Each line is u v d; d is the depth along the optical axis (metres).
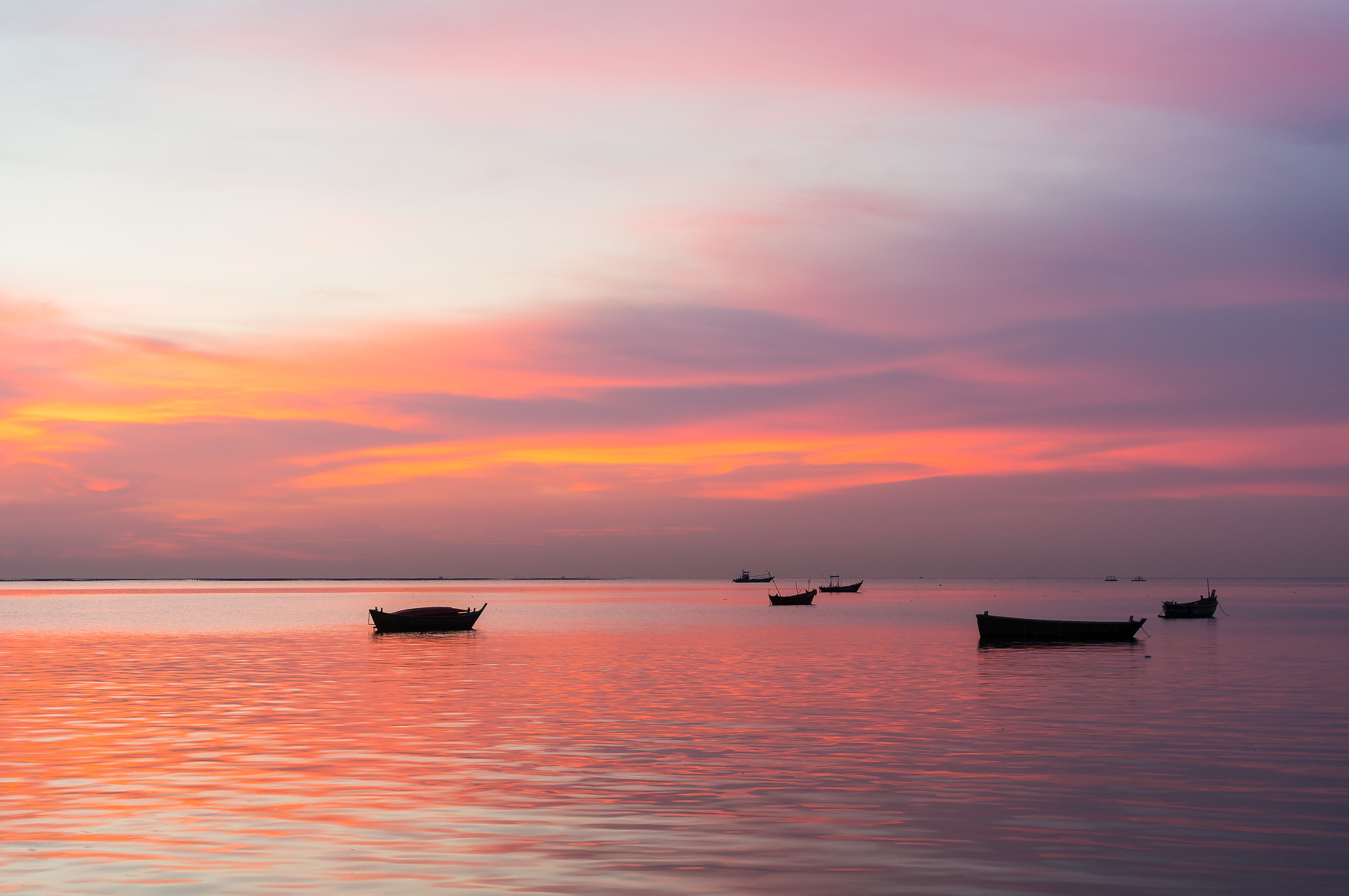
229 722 39.19
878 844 21.91
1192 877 19.89
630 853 21.16
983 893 18.94
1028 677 57.03
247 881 19.39
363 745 33.78
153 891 18.81
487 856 20.89
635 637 99.69
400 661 69.56
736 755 31.92
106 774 28.92
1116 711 42.28
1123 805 25.33
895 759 31.27
